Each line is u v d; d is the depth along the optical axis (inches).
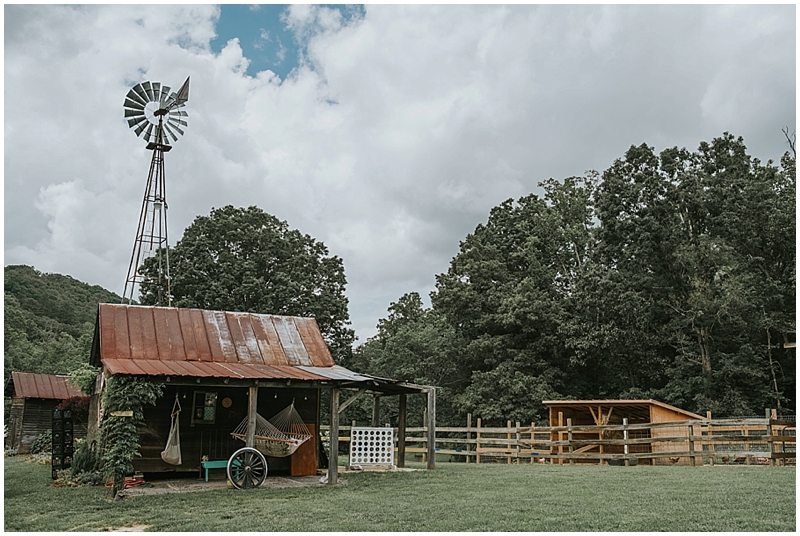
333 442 587.2
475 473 658.8
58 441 680.4
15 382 1176.8
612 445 973.8
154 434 626.2
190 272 1499.8
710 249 1349.7
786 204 1364.4
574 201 1772.9
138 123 1146.7
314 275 1675.7
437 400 1595.7
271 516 411.5
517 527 362.6
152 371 538.0
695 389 1314.0
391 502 460.4
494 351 1493.6
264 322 756.0
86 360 1550.2
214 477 633.0
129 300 1116.5
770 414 804.6
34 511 440.8
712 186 1459.2
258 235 1630.2
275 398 687.7
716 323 1342.3
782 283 1365.7
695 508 404.8
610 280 1411.2
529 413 1355.8
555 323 1481.3
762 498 433.4
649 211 1413.6
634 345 1370.6
